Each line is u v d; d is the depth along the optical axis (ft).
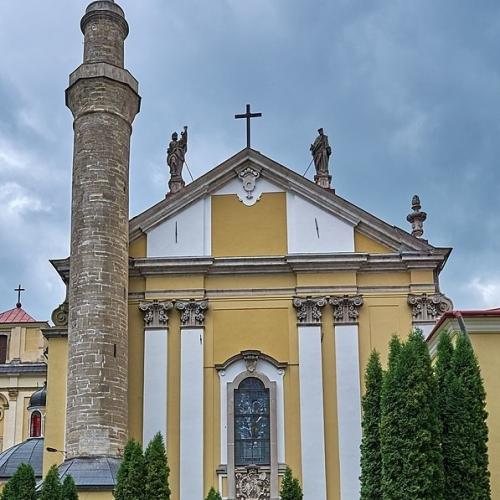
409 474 82.12
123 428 121.49
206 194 136.56
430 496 81.20
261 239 134.72
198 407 127.24
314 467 123.85
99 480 112.88
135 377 129.29
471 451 83.56
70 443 118.93
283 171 136.46
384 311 131.03
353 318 130.21
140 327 131.44
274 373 128.88
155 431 126.52
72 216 128.98
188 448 125.49
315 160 142.10
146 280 133.08
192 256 133.80
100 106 130.93
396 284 132.05
